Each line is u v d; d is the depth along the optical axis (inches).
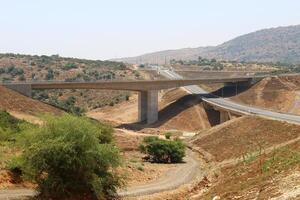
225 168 2773.1
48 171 1760.6
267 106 6968.5
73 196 1793.8
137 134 5039.4
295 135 3321.9
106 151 1822.1
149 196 2181.3
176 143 3526.1
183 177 2760.8
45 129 1750.7
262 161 2332.7
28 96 5152.6
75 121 1775.3
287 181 1561.3
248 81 7805.1
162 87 6545.3
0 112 3602.4
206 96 7214.6
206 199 1814.7
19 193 1843.0
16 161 1985.7
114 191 1923.0
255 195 1551.4
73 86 5536.4
